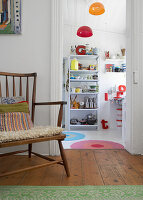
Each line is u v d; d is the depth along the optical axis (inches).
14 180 49.7
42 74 75.6
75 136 128.2
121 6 129.3
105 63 176.7
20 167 59.7
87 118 166.7
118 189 43.9
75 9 140.3
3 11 74.6
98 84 166.4
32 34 75.8
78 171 56.7
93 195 40.8
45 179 50.4
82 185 46.3
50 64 75.6
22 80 75.7
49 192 42.2
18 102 64.9
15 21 74.6
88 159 69.6
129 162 66.1
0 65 75.2
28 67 75.6
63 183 47.6
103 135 133.5
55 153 74.4
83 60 176.7
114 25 163.5
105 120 174.9
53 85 74.8
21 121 57.3
